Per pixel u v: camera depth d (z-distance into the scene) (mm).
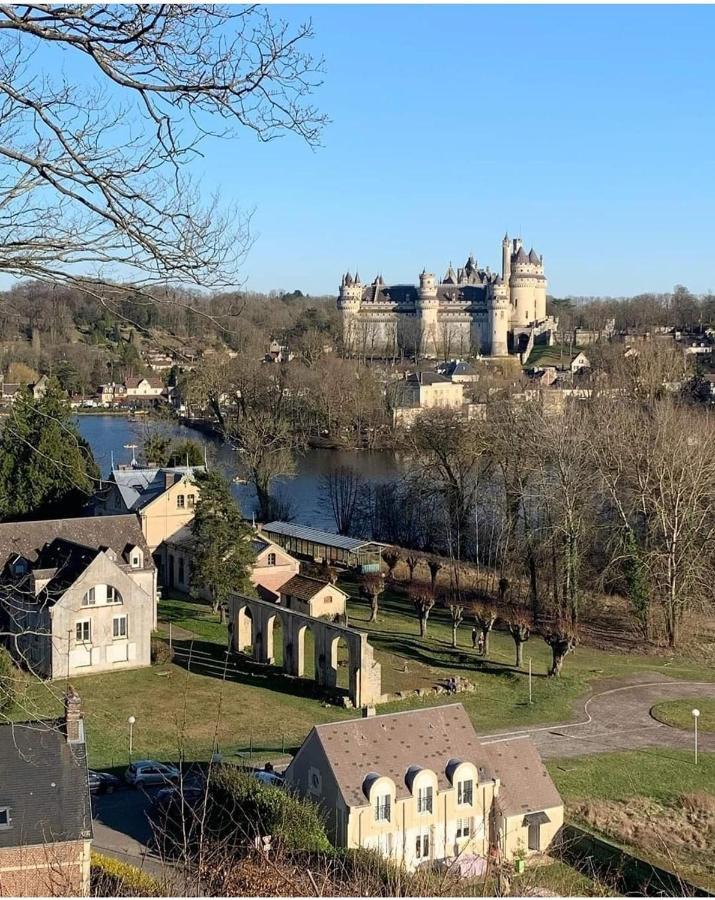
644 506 80000
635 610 79375
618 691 65125
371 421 163500
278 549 83625
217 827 35469
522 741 44906
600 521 89688
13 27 12914
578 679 67062
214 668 66812
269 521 117375
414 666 69062
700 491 79125
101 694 60312
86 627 64312
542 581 89875
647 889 37781
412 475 116875
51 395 88062
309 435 163625
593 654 74062
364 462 150625
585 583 84938
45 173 13789
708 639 78062
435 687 64062
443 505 107312
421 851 40719
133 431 147250
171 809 40000
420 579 93875
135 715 56906
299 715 58156
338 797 39750
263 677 65438
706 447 82500
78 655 64000
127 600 65562
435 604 86688
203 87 13812
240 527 77188
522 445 88125
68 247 14172
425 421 111438
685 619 79438
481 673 68312
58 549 68500
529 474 86875
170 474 90750
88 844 33250
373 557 95938
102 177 13922
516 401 112625
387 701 61438
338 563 96938
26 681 19719
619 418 89188
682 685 66625
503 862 30469
